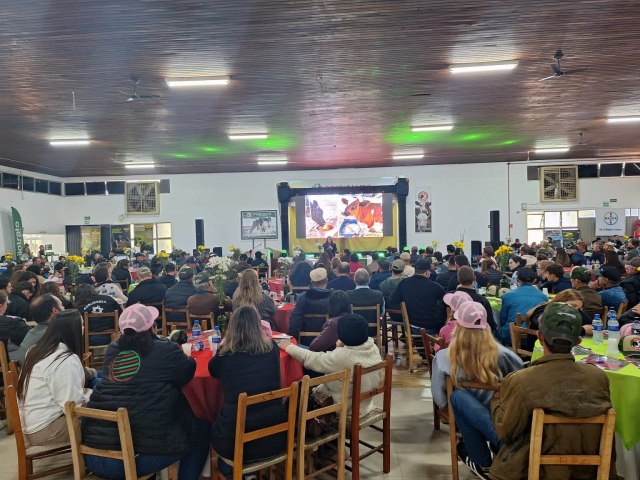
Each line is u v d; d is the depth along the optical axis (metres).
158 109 8.00
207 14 4.60
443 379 2.74
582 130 10.50
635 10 4.74
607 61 6.18
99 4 4.33
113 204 16.16
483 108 8.48
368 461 3.10
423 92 7.44
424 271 5.15
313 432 2.62
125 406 2.22
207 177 16.03
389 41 5.40
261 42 5.34
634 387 2.50
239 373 2.36
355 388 2.69
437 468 3.00
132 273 9.29
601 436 1.88
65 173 15.38
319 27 4.99
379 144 11.77
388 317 5.96
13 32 4.89
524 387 1.93
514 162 14.93
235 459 2.21
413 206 15.37
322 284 4.54
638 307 3.53
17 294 4.91
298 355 2.90
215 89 7.00
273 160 13.88
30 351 2.61
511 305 4.37
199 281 5.19
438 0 4.47
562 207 14.75
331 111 8.48
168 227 16.09
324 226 15.24
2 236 13.12
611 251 6.95
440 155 13.66
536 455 1.87
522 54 5.89
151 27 4.86
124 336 2.34
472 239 15.09
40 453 2.55
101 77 6.35
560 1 4.54
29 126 8.94
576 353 2.99
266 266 10.26
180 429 2.35
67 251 15.99
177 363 2.34
